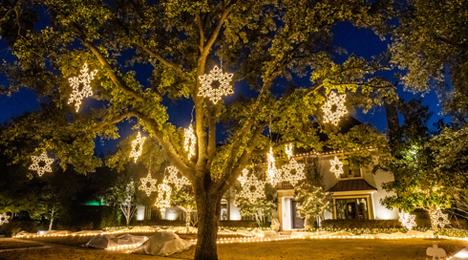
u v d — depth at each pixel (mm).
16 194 21906
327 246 13312
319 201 20906
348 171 23484
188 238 18047
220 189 9383
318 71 9414
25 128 9359
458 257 4500
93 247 13836
